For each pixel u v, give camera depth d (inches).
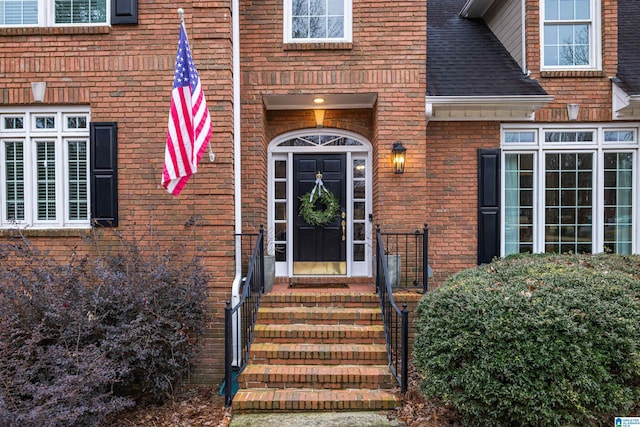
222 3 201.5
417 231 217.0
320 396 159.0
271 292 215.0
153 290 165.3
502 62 264.2
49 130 210.1
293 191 256.7
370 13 221.5
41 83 203.9
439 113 240.4
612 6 244.8
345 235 255.8
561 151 249.0
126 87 203.6
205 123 171.5
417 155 222.4
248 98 224.7
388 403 155.7
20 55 205.2
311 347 181.6
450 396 134.9
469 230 245.3
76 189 211.5
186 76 172.6
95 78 203.6
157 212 201.9
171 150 167.6
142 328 156.3
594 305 126.0
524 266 161.3
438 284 241.4
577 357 121.0
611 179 249.3
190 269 188.9
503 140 250.1
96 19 209.5
